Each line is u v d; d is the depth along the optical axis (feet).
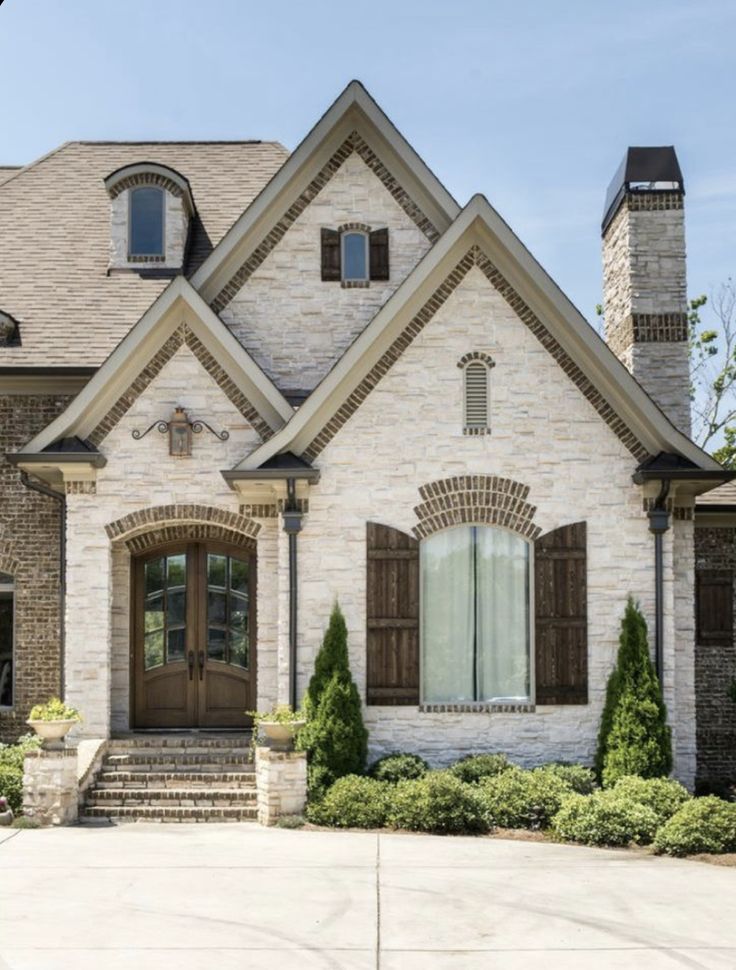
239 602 65.26
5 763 57.11
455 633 59.88
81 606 60.39
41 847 47.60
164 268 71.26
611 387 59.47
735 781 72.90
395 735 58.59
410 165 65.98
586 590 59.36
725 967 32.24
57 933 35.09
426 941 34.58
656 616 58.70
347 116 66.69
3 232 73.67
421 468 59.62
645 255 67.92
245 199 76.95
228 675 64.95
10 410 66.08
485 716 58.75
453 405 59.82
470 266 60.18
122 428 61.11
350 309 66.28
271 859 45.37
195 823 53.98
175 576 65.36
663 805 51.03
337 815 52.39
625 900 39.40
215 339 61.00
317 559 59.11
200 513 60.90
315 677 57.36
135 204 72.23
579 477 59.72
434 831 51.24
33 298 68.95
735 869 44.42
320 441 59.47
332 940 34.60
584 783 55.72
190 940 34.47
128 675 63.31
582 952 33.58
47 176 78.13
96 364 64.85
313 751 56.03
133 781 56.90
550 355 60.08
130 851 46.85
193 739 60.64
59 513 66.13
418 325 60.03
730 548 74.95
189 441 60.70
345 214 66.69
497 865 44.62
